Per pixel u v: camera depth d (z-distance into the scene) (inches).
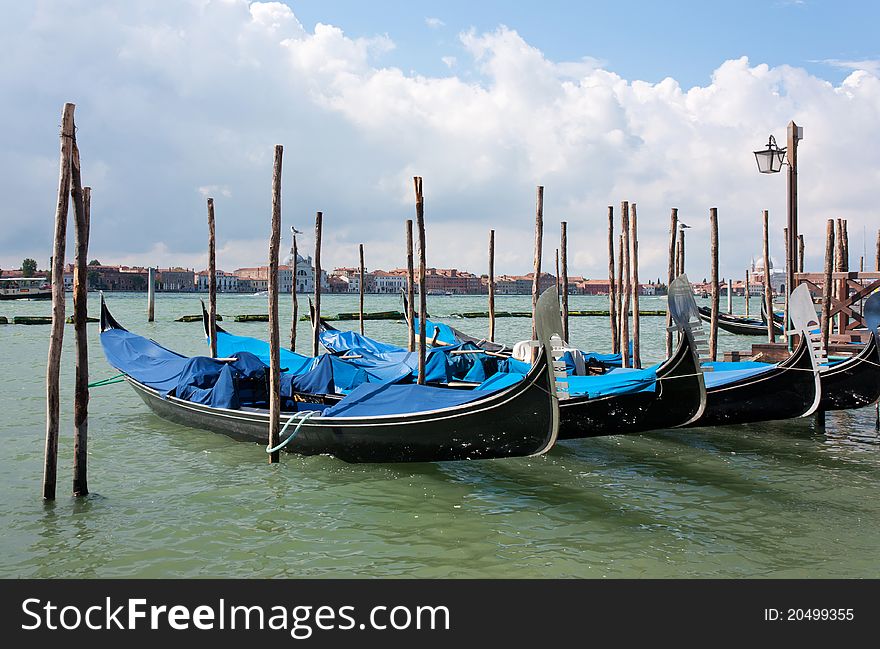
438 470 399.9
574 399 433.7
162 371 539.5
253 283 6850.4
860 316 625.6
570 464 418.0
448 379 530.9
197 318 1878.7
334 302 4520.2
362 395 410.3
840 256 775.7
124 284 6166.3
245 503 341.1
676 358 418.0
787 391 463.5
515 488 369.7
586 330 1699.1
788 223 637.9
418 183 538.6
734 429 510.9
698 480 386.3
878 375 467.8
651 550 289.0
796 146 633.0
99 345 1127.0
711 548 291.0
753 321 1228.5
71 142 319.9
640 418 437.1
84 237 335.3
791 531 309.3
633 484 378.0
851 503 346.6
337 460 415.8
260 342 655.1
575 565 275.6
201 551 285.6
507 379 402.9
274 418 409.1
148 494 352.5
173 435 480.7
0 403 589.0
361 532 306.0
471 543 295.4
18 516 318.7
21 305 2847.0
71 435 471.5
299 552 285.7
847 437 488.7
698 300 3964.1
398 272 7377.0
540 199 609.3
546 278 7534.5
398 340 1424.7
